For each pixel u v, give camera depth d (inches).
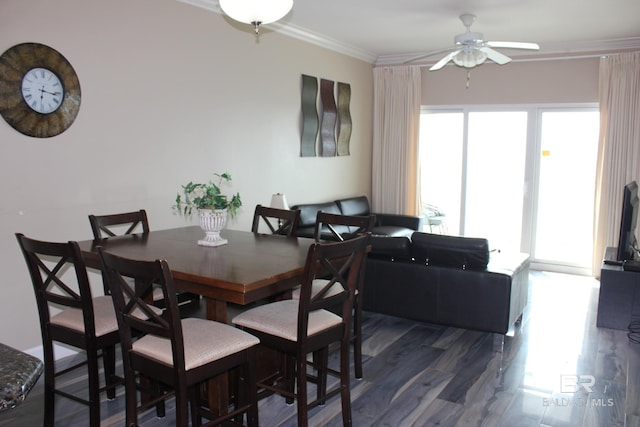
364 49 263.9
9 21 122.8
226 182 192.9
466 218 279.7
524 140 260.8
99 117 145.2
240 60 194.1
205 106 180.4
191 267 96.7
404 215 265.9
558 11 185.3
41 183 132.8
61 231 138.5
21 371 42.8
